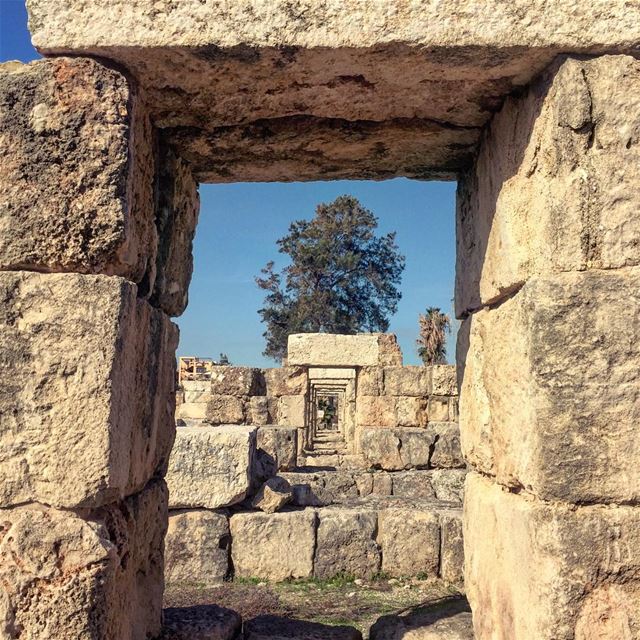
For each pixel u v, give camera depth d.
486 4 2.68
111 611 2.63
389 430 11.00
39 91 2.69
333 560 6.59
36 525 2.52
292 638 3.91
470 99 3.18
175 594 5.96
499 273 3.16
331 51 2.71
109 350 2.60
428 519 6.71
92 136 2.69
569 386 2.59
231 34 2.68
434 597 6.06
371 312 41.16
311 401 17.20
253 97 3.14
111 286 2.63
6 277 2.61
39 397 2.57
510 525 2.92
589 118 2.66
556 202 2.68
